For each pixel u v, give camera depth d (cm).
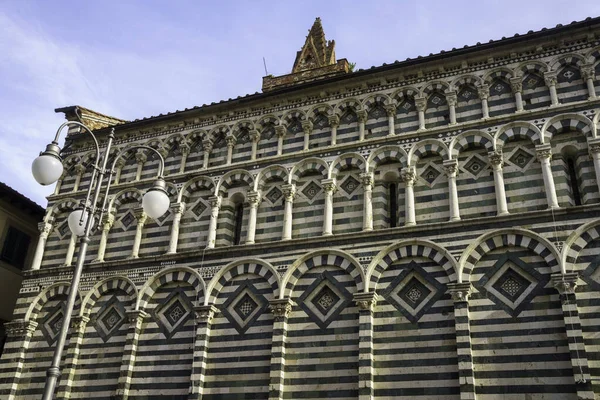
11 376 2653
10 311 3294
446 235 2280
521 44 2575
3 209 3362
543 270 2108
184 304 2566
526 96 2509
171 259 2670
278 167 2748
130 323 2577
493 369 2011
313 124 2830
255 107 2981
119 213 2980
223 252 2594
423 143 2542
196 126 3081
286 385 2234
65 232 3025
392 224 2495
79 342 2638
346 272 2369
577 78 2464
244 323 2422
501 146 2412
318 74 3291
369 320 2219
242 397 2278
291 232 2564
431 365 2094
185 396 2361
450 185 2400
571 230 2122
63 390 2530
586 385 1855
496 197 2314
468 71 2641
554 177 2292
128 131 3212
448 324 2142
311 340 2289
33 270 2902
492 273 2164
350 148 2661
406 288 2259
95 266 2786
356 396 2134
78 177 3186
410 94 2702
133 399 2427
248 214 2703
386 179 2577
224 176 2836
